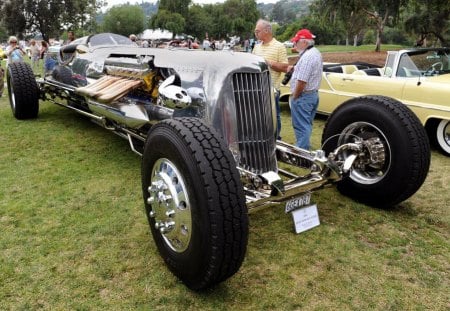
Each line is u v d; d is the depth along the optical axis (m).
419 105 5.61
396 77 6.05
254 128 3.11
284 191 2.60
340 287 2.60
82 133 5.80
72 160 4.75
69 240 3.06
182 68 3.35
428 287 2.62
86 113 5.14
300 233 3.22
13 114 6.71
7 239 3.06
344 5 15.23
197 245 2.25
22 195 3.82
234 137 3.02
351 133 3.72
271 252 2.96
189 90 3.21
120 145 5.29
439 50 6.55
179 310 2.37
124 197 3.80
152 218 2.67
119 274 2.68
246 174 2.72
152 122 3.63
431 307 2.44
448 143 5.53
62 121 6.43
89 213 3.49
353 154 3.49
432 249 3.05
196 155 2.20
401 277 2.71
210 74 3.10
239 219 2.20
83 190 3.94
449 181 4.48
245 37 63.38
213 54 3.22
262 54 5.25
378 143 3.46
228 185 2.19
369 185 3.57
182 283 2.59
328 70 7.23
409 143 3.25
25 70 6.23
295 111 4.52
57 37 37.44
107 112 4.07
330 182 3.12
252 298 2.48
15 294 2.47
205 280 2.32
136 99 3.97
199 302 2.43
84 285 2.56
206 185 2.16
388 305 2.45
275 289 2.57
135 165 4.61
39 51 16.14
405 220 3.49
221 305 2.41
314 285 2.61
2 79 8.70
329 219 3.45
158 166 2.52
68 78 5.63
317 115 7.68
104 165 4.61
